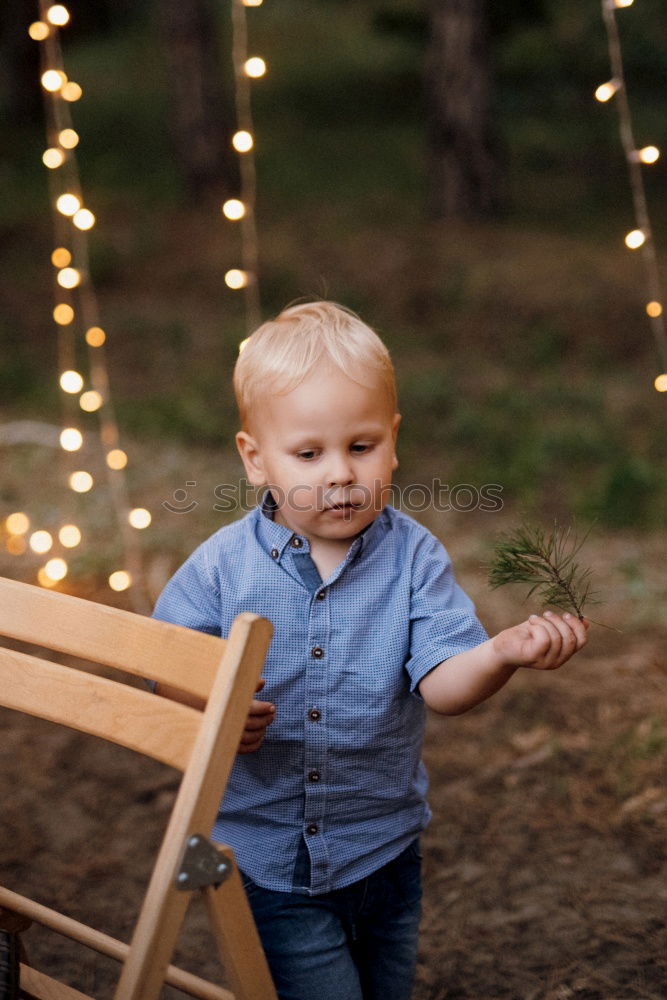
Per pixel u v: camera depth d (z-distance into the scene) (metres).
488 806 3.21
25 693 1.66
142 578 5.04
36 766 3.49
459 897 2.79
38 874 2.91
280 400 1.73
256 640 1.42
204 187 14.03
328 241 12.63
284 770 1.82
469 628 1.79
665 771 3.32
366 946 1.92
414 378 9.39
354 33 23.19
